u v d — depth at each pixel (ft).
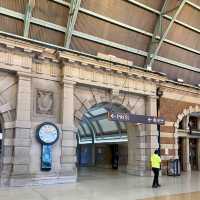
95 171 67.31
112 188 39.83
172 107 63.93
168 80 62.34
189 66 69.87
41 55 45.21
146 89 57.98
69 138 46.26
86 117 80.53
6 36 41.70
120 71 53.26
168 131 61.87
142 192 36.52
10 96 42.91
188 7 60.03
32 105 44.47
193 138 76.95
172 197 32.86
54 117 46.39
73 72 48.14
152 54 60.54
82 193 35.29
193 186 42.70
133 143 59.21
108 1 50.90
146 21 57.82
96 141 84.79
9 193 35.04
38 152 43.62
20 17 45.03
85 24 51.11
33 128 43.75
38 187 40.32
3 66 41.45
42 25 47.16
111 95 53.21
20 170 40.98
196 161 76.89
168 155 60.64
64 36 49.96
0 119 43.24
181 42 65.21
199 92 69.72
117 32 55.31
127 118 45.42
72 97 47.62
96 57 50.39
